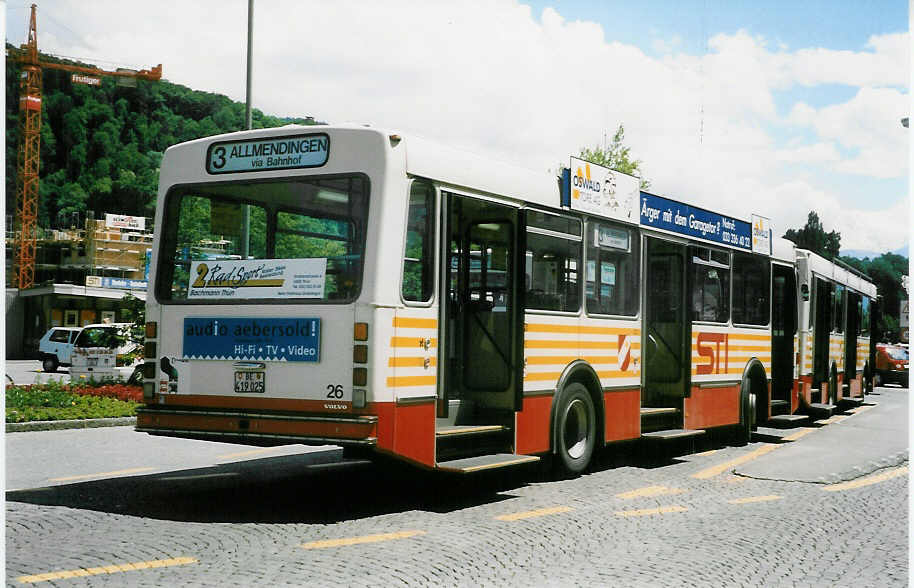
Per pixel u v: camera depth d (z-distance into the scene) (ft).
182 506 26.99
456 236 31.22
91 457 37.50
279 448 42.96
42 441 42.29
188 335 28.30
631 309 38.93
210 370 27.84
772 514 28.25
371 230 26.14
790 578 20.47
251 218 28.07
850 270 74.69
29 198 312.71
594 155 102.89
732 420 47.14
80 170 364.79
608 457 42.39
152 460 37.29
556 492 31.60
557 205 33.86
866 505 30.35
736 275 48.21
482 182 30.09
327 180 27.07
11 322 200.44
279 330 26.86
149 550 21.12
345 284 26.25
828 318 64.34
